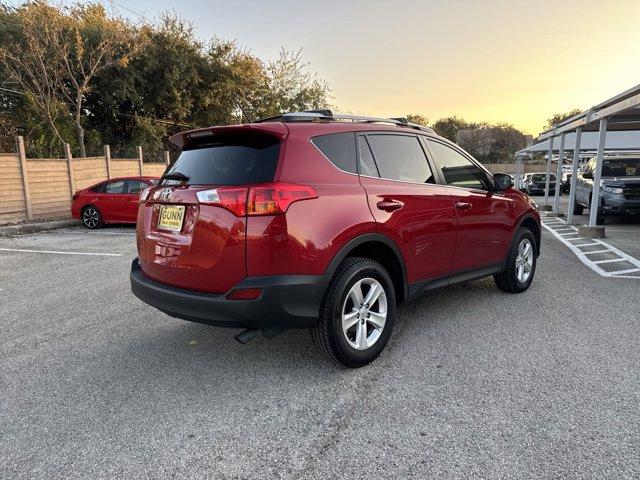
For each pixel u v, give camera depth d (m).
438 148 4.27
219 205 2.85
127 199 12.07
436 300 4.97
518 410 2.76
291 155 3.01
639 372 3.23
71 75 16.80
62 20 17.39
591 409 2.75
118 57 19.41
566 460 2.30
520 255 5.18
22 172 12.30
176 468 2.31
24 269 7.15
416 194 3.72
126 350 3.80
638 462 2.27
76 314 4.79
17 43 16.86
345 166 3.33
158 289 3.19
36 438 2.58
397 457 2.35
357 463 2.32
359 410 2.80
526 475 2.19
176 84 21.69
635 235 10.19
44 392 3.11
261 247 2.80
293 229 2.85
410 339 3.88
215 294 2.92
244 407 2.87
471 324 4.22
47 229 12.10
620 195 11.42
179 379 3.26
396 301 3.74
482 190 4.59
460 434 2.53
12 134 17.41
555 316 4.43
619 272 6.33
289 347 3.79
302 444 2.49
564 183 28.27
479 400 2.88
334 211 3.06
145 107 21.59
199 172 3.19
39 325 4.47
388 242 3.42
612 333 3.97
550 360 3.44
